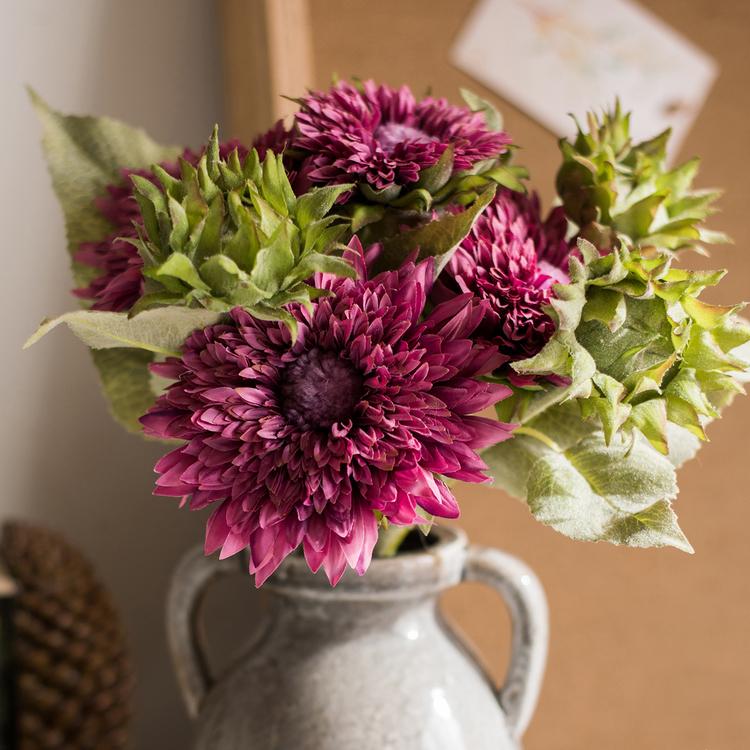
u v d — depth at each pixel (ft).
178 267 1.74
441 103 2.12
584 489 1.97
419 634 2.26
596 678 3.05
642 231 2.05
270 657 2.26
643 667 3.07
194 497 1.82
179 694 3.34
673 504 3.06
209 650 3.29
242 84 2.95
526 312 1.89
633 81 3.02
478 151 2.00
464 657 2.32
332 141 1.93
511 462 2.04
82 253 2.21
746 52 3.08
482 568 2.35
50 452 3.16
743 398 3.08
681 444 2.12
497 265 1.93
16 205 3.06
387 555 2.23
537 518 1.95
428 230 1.91
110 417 3.20
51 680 2.80
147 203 1.83
